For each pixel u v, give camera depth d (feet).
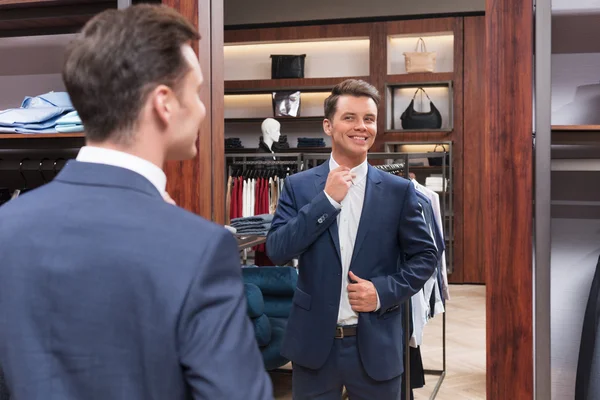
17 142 8.50
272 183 19.15
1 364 2.78
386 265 6.81
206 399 2.54
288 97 25.16
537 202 6.26
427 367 13.69
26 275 2.70
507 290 6.37
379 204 6.82
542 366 6.26
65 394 2.62
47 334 2.66
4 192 8.42
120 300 2.59
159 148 2.94
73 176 2.87
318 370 6.70
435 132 24.27
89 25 2.92
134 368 2.59
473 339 15.94
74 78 2.82
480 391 12.17
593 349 6.94
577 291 7.68
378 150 24.82
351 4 24.89
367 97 6.81
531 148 6.29
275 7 25.55
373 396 6.68
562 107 7.68
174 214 2.75
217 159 7.36
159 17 2.90
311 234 6.50
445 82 24.07
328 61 25.98
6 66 9.04
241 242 10.89
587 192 7.63
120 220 2.69
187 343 2.56
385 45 24.71
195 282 2.57
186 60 2.95
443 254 11.74
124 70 2.77
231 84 25.85
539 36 6.24
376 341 6.59
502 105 6.33
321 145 24.41
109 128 2.84
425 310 10.93
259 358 2.75
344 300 6.73
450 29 24.09
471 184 23.95
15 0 7.64
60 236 2.70
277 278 12.71
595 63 7.57
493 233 6.38
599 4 7.47
